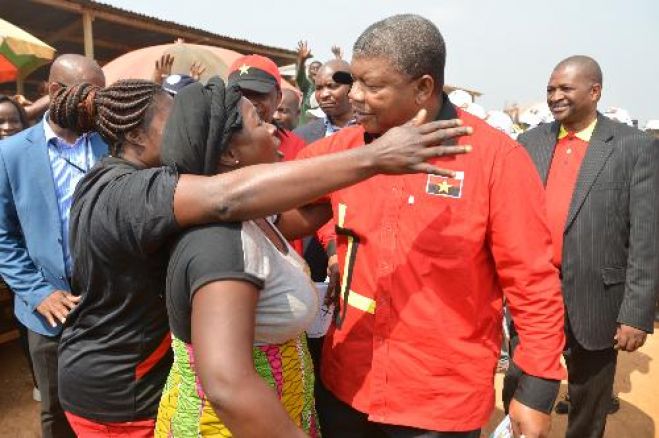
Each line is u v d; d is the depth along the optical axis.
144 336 1.63
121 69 6.85
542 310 1.64
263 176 1.21
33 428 3.88
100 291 1.58
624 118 7.41
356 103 1.64
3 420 3.96
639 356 5.54
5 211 2.76
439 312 1.70
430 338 1.71
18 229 2.83
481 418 1.78
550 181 3.23
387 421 1.77
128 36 10.97
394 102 1.59
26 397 4.30
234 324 1.13
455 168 1.67
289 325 1.38
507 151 1.66
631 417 4.38
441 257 1.69
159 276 1.52
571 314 3.08
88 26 8.69
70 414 1.78
